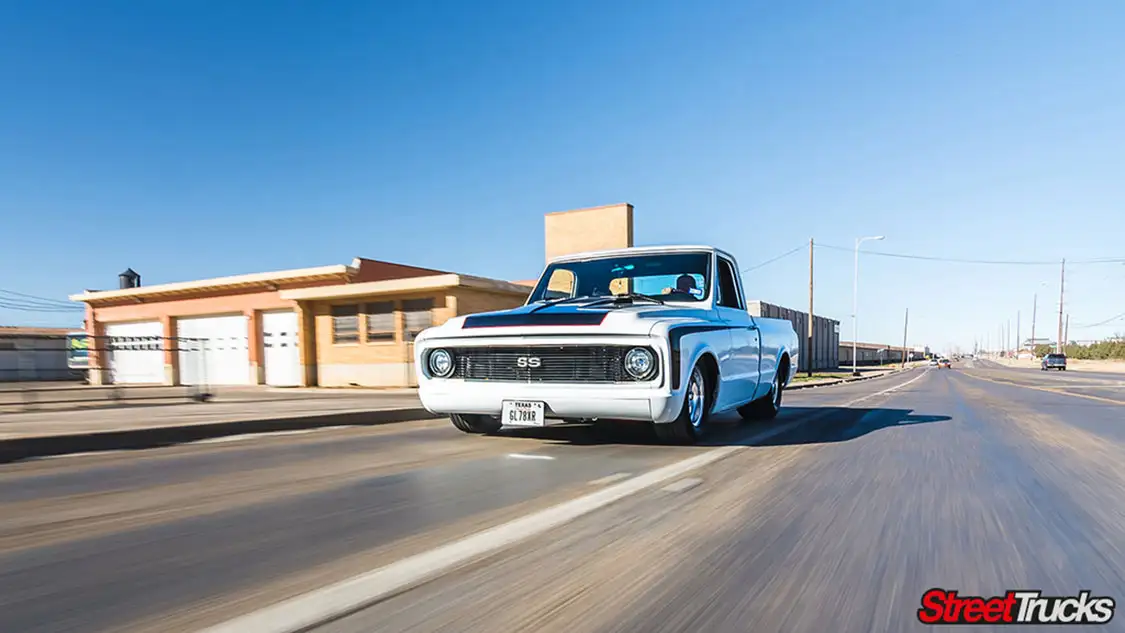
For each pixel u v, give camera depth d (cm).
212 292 2467
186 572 218
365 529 269
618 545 245
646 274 601
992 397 1202
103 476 388
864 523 275
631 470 393
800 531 263
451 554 235
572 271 636
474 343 477
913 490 338
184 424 569
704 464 412
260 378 2359
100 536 261
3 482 371
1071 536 258
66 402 1038
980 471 390
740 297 643
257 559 231
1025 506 304
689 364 455
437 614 182
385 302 2041
